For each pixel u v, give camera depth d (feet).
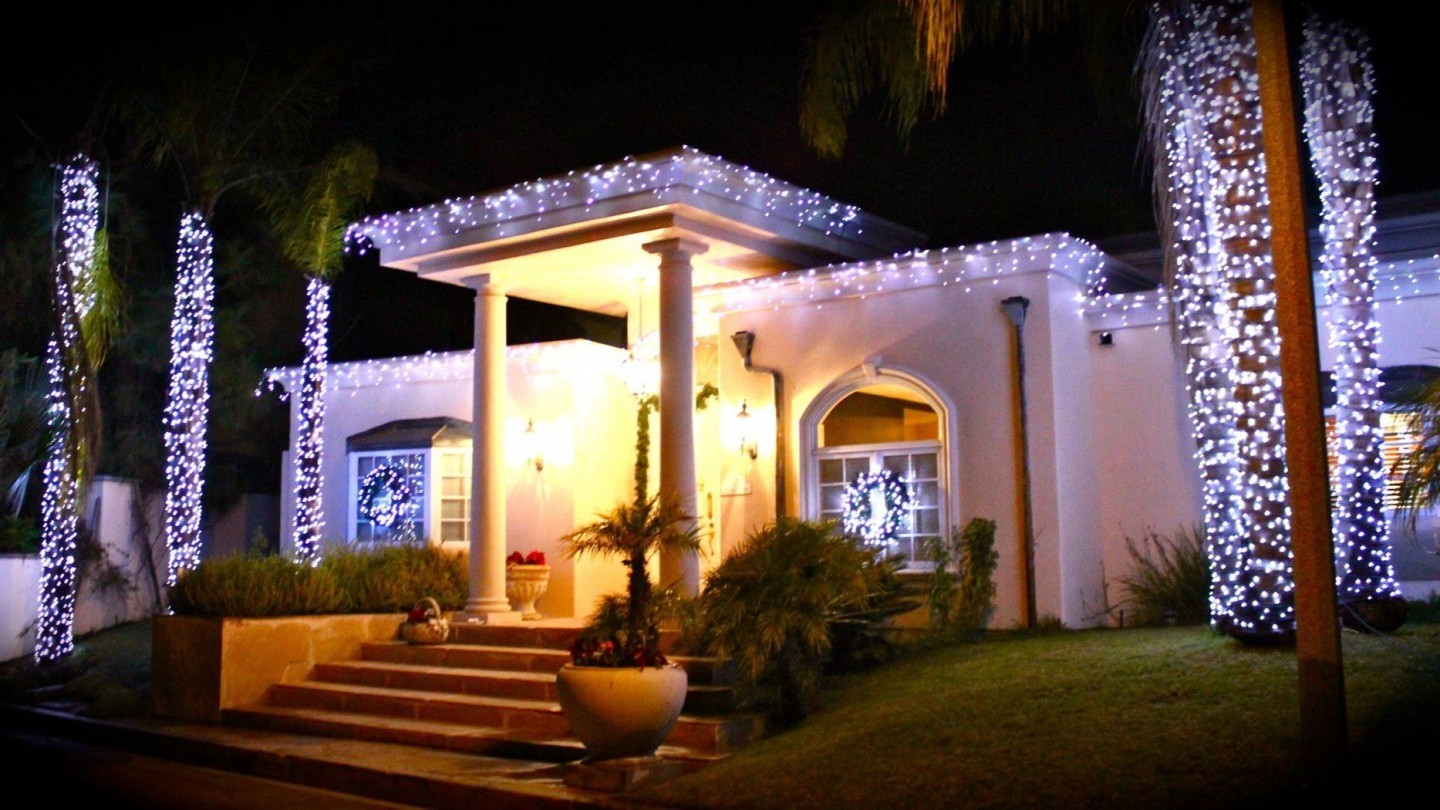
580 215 48.78
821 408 51.96
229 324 73.92
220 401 73.72
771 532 36.86
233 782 37.14
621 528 33.86
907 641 42.55
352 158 55.83
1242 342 34.78
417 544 58.90
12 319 68.85
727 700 36.40
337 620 48.70
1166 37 37.70
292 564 50.34
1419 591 42.65
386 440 65.21
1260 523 34.06
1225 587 35.76
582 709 32.17
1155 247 61.52
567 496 59.00
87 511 64.59
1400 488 35.55
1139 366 48.91
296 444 69.62
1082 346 49.70
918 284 50.14
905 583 46.85
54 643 53.78
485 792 32.37
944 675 36.37
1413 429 35.63
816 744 31.60
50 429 58.23
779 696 35.96
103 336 55.21
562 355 60.03
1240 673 31.48
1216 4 35.83
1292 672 30.96
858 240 56.85
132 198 72.43
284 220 57.98
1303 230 26.78
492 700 41.11
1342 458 37.52
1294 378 26.50
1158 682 31.71
